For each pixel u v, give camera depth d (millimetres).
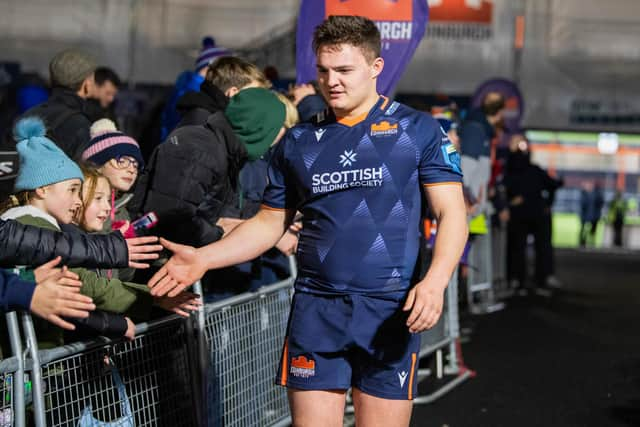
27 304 2785
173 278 3131
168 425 3740
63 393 3146
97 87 6777
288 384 3191
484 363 7223
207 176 4148
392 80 5578
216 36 18641
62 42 17891
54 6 17828
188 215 4125
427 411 5695
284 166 3180
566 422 5480
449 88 19594
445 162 3059
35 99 8164
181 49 18375
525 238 11953
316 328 3125
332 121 3125
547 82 20047
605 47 20000
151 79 18266
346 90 3014
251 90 4398
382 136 3053
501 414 5645
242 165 4516
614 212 22578
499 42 19609
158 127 7086
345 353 3150
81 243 3119
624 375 6867
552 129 20141
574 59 19984
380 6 5574
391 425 3137
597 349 7922
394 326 3113
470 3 19500
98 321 3238
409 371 3145
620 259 18859
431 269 2932
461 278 9195
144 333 3582
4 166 4035
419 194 3115
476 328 8906
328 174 3074
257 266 5027
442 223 3027
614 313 10180
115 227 4000
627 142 23000
